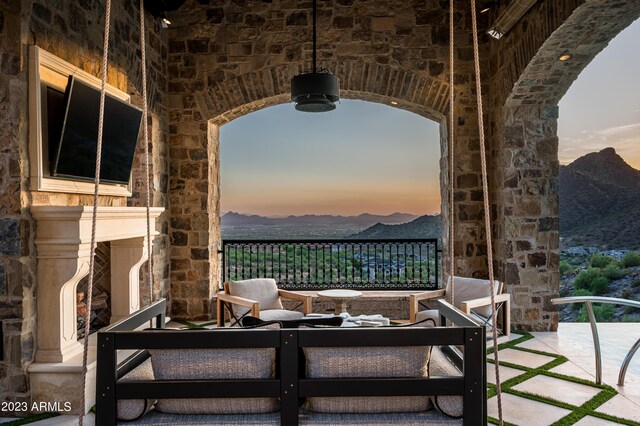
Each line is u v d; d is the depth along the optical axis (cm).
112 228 389
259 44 627
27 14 332
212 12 630
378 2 618
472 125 610
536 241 564
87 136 389
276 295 534
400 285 675
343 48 619
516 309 564
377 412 204
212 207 647
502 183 571
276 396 195
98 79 430
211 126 647
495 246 599
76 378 327
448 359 244
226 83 629
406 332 197
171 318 626
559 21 409
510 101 552
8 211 320
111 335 195
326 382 195
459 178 609
